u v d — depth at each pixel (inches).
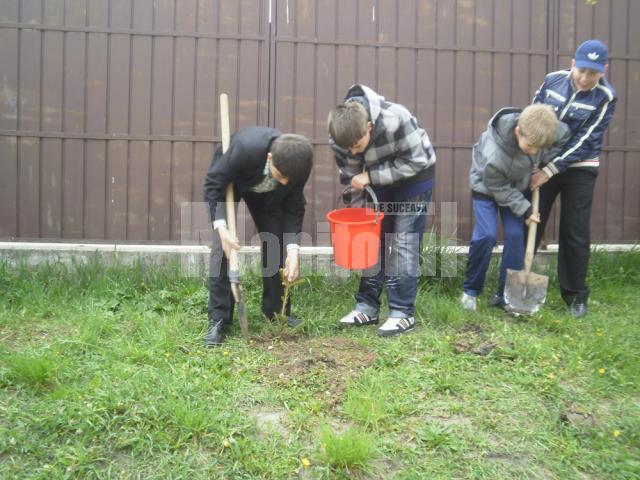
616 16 222.1
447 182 219.9
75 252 204.2
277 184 146.9
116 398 117.3
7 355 134.8
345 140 141.6
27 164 205.9
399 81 215.5
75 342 142.6
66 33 204.1
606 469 105.6
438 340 153.2
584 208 178.4
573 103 173.8
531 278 173.8
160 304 174.6
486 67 218.5
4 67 202.7
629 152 224.5
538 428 117.0
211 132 210.5
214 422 113.6
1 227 206.4
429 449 109.9
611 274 212.8
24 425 110.4
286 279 156.6
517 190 173.6
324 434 107.0
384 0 212.8
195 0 207.0
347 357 141.3
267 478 102.5
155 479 101.7
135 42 206.5
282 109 211.8
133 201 209.9
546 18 219.6
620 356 144.6
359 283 180.1
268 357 141.9
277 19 209.8
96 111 206.8
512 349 147.2
